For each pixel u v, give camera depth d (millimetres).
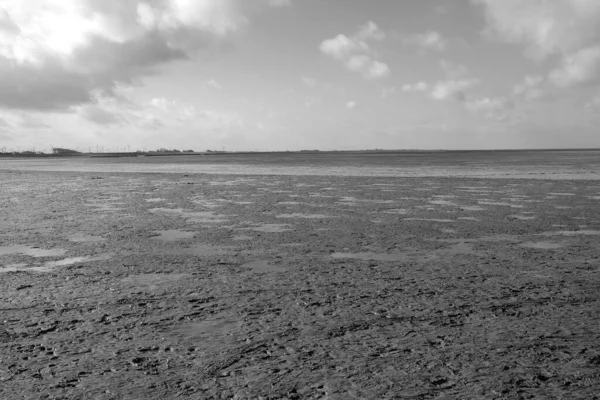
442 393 4262
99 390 4332
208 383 4457
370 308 6633
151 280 8203
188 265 9336
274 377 4574
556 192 24406
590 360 4930
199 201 21312
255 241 11898
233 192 25609
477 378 4539
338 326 5930
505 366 4793
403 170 49969
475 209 17922
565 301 6922
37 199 22594
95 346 5328
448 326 5922
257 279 8250
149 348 5270
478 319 6168
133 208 18922
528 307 6652
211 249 10945
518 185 28875
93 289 7633
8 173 50031
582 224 14336
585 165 60406
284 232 13188
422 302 6891
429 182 31844
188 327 5918
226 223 14875
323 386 4391
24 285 7883
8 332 5750
